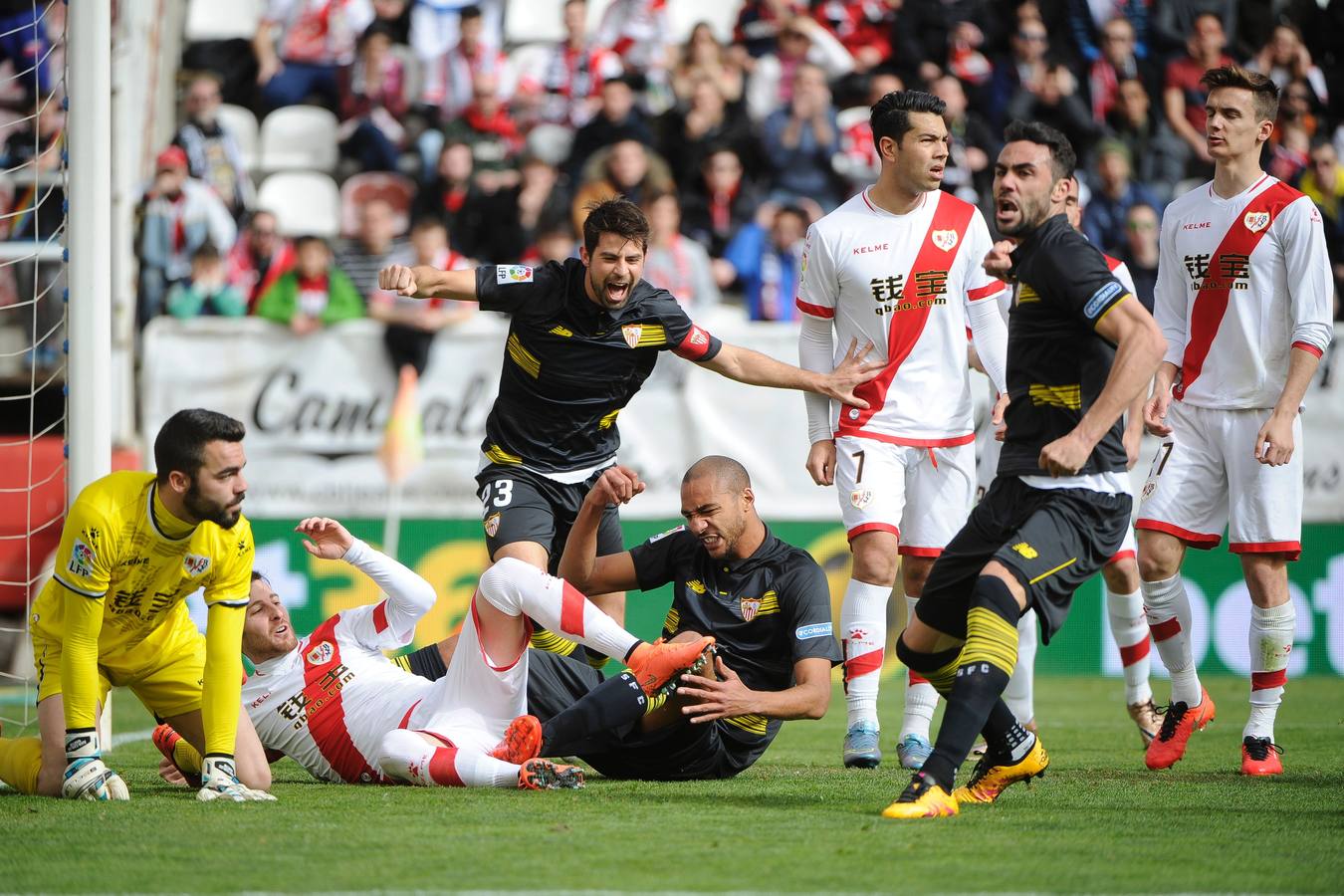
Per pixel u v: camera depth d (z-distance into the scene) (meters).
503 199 41.53
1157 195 42.19
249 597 15.19
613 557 17.12
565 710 15.60
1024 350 14.43
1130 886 10.64
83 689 14.50
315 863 11.28
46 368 38.31
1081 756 20.81
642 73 43.34
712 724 16.39
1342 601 36.62
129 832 12.59
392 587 16.70
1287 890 10.56
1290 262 19.17
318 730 16.34
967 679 13.47
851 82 43.31
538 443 18.66
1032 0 42.69
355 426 37.94
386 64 43.31
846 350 20.33
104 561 14.16
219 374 38.16
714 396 37.50
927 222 19.92
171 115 43.25
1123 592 21.31
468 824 13.00
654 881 10.66
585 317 18.05
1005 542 14.42
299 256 38.56
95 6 21.42
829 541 37.16
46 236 39.38
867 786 16.16
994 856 11.67
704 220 41.81
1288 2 42.69
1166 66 42.72
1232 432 19.56
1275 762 18.39
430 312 38.16
